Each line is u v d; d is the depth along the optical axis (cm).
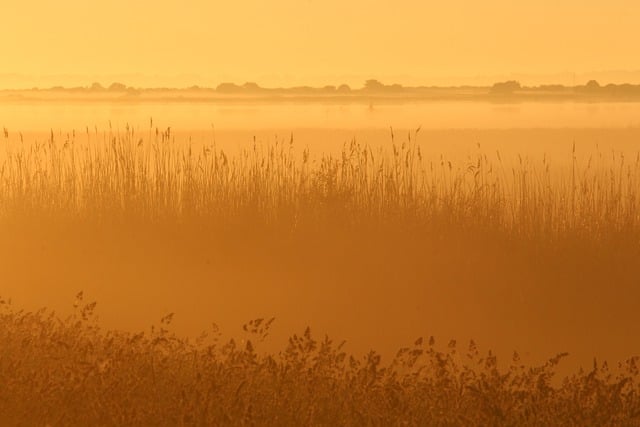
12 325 1755
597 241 2970
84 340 1736
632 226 3017
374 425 1395
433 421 1423
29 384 1461
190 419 1359
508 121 12000
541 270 2869
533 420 1434
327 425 1409
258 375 1523
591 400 1491
